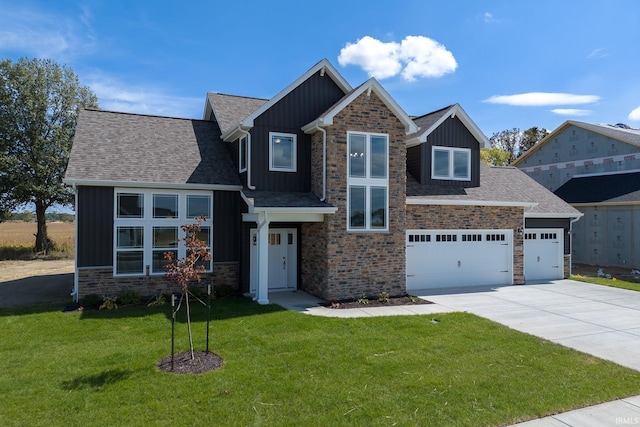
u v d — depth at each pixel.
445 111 16.47
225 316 10.37
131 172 12.71
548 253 18.05
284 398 5.75
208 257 7.66
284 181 13.59
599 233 23.84
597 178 26.16
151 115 16.36
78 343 8.16
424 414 5.34
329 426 5.02
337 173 12.74
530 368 7.00
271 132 13.48
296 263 14.59
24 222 64.00
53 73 27.62
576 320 10.45
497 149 48.31
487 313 11.16
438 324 9.78
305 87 13.98
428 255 15.11
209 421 5.09
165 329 9.19
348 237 12.79
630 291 14.82
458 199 15.11
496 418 5.25
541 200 18.03
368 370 6.80
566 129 28.97
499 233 16.22
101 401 5.58
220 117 15.73
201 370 6.73
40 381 6.24
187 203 13.26
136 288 12.52
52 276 18.30
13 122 25.75
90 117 14.95
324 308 11.61
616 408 5.63
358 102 13.09
